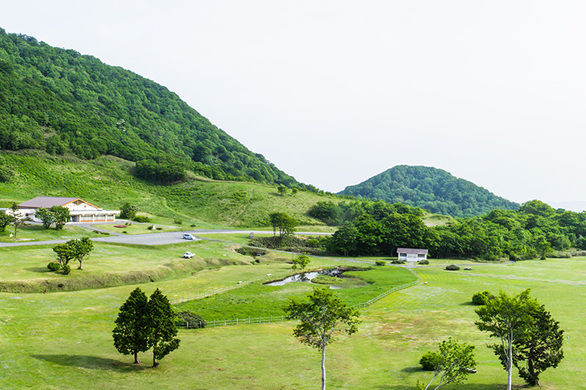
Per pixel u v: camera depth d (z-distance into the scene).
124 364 37.97
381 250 142.00
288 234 145.38
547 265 124.06
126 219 158.00
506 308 30.70
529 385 33.75
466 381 35.00
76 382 32.06
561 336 33.50
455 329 52.53
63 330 46.25
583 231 199.50
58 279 67.62
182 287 75.69
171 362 39.69
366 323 56.28
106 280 72.94
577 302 66.75
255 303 66.31
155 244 109.19
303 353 43.41
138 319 37.38
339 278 93.06
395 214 149.25
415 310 63.62
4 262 74.81
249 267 102.06
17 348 38.66
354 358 41.97
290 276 94.38
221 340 47.84
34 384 30.72
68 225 124.38
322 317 33.19
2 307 52.34
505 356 33.91
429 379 35.81
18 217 104.25
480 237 139.88
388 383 34.88
